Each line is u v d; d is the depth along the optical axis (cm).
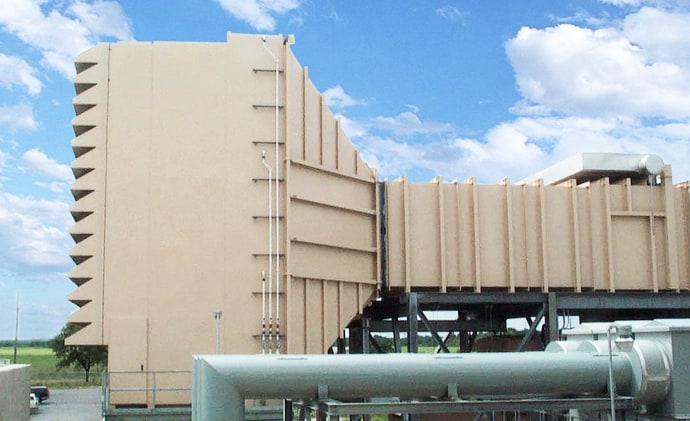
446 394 2052
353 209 3269
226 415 1950
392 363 2023
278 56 3031
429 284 3331
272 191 2966
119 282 2864
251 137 2973
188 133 2956
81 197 3025
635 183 3647
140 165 2927
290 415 2212
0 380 2367
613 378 2105
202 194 2934
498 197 3425
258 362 1983
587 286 3441
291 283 2959
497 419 3425
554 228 3453
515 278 3388
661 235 3550
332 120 3288
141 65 2973
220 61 2995
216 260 2908
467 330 3756
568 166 3647
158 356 2839
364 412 1945
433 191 3394
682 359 2123
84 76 2955
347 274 3228
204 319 2875
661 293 3488
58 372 14150
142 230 2897
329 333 3147
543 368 2098
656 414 2166
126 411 2702
